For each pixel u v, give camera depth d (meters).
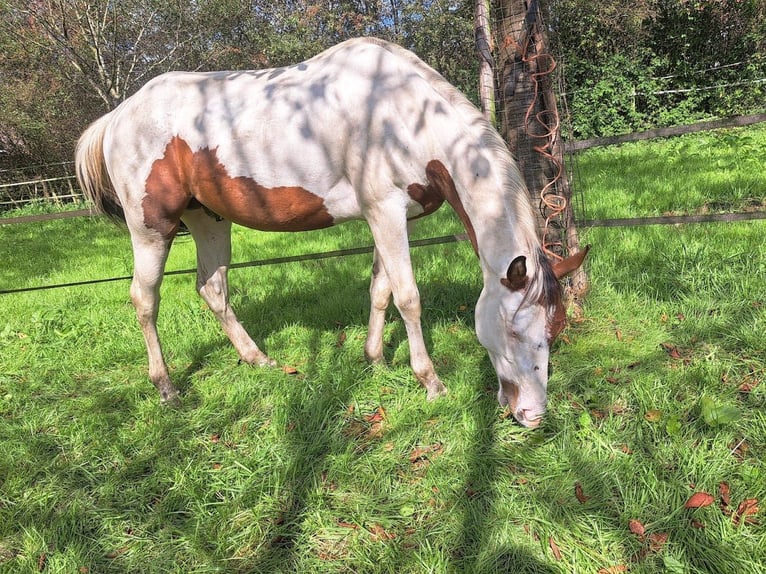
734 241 3.83
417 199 2.43
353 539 1.83
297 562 1.77
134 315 4.12
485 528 1.80
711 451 2.00
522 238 2.08
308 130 2.39
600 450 2.11
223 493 2.16
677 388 2.40
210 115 2.53
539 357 2.02
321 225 2.72
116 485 2.20
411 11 14.47
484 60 2.89
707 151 7.62
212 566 1.78
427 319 3.48
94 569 1.82
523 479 2.02
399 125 2.28
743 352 2.60
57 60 12.85
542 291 1.98
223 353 3.38
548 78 2.84
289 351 3.32
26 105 13.09
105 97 12.01
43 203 12.35
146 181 2.65
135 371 3.26
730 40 12.27
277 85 2.50
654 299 3.27
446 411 2.46
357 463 2.21
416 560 1.72
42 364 3.38
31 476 2.29
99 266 5.89
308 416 2.54
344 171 2.45
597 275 3.62
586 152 9.88
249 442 2.43
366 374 2.87
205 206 2.85
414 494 2.02
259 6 15.94
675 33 12.54
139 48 13.70
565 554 1.69
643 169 6.99
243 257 5.62
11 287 5.27
